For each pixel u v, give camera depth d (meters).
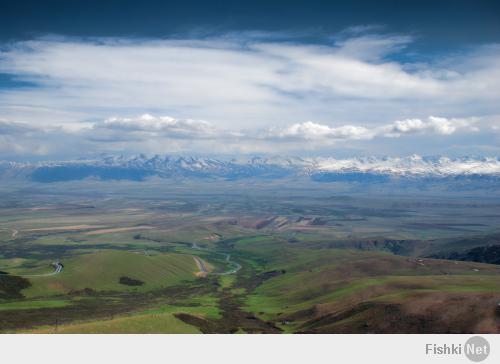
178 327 158.00
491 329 137.50
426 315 150.88
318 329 160.75
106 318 189.50
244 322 183.25
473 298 157.00
